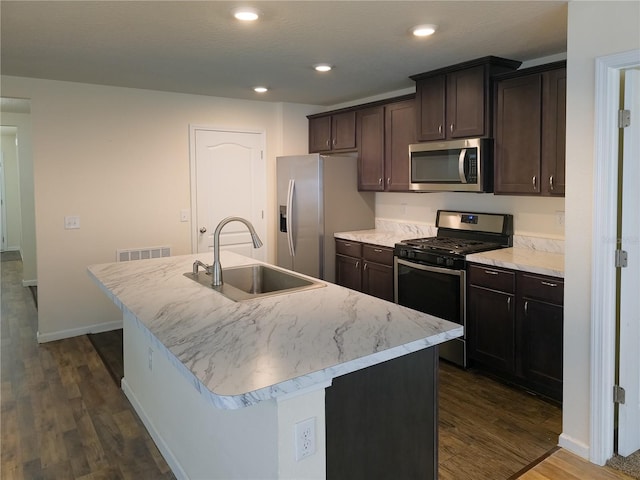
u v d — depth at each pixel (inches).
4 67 146.9
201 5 95.9
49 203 169.0
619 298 95.3
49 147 167.3
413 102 165.0
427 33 113.0
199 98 195.3
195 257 135.6
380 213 200.4
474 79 139.6
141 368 115.3
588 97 91.5
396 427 69.9
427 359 73.5
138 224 185.8
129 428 113.3
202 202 199.3
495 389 130.3
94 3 94.8
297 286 108.1
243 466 66.8
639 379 98.6
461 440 105.4
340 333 69.4
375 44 122.2
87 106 172.7
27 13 100.3
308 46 123.6
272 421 57.1
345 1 94.0
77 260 175.6
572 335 98.1
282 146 213.6
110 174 179.0
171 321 76.0
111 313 184.5
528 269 120.6
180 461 93.5
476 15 102.0
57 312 173.9
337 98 201.5
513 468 95.3
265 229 216.4
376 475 68.1
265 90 183.3
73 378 141.2
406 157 169.6
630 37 85.0
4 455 102.2
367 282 176.1
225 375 54.9
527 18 103.7
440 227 172.9
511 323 126.6
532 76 127.3
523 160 131.1
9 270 308.3
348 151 196.7
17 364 151.6
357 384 65.1
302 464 58.2
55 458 101.2
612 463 96.3
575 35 92.7
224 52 129.5
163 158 189.3
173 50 127.5
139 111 182.7
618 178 93.4
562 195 122.8
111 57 134.8
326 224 188.2
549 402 122.8
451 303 141.7
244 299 88.7
